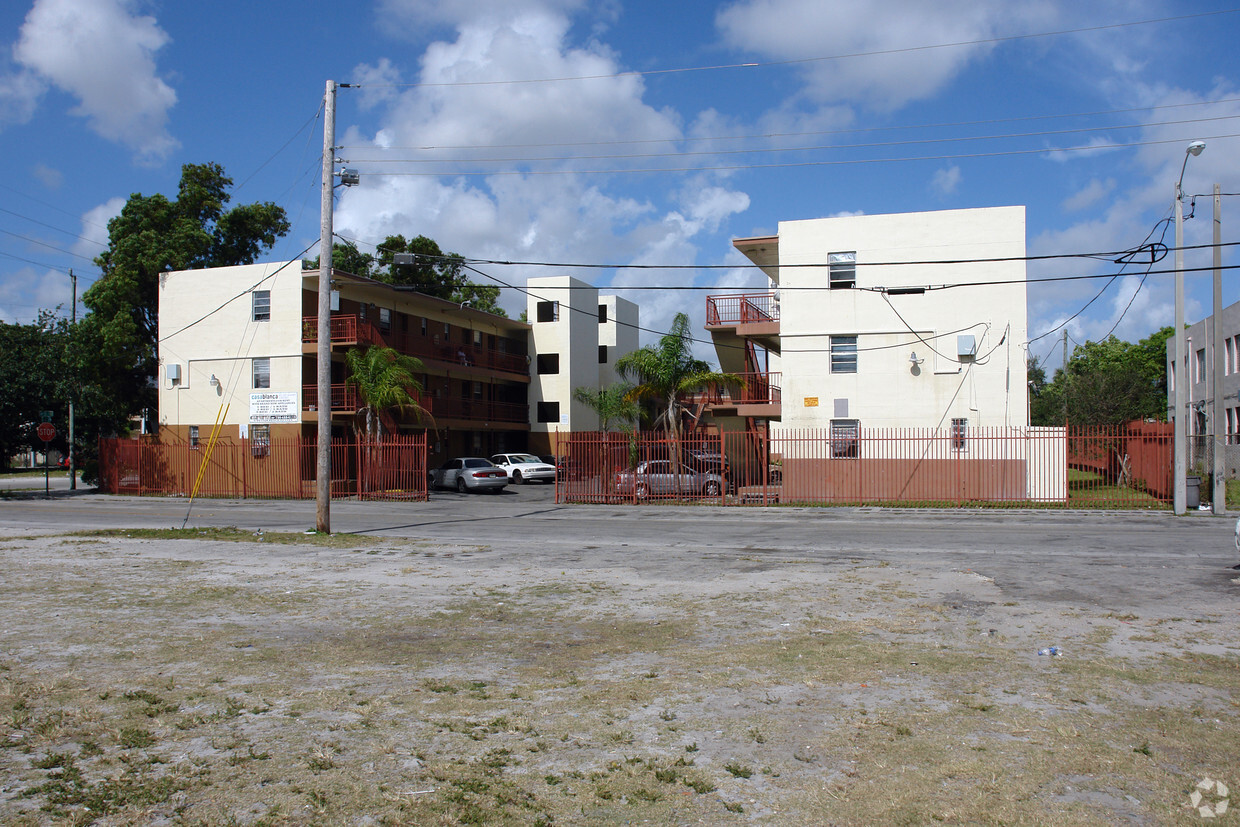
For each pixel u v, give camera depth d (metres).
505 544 15.55
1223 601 9.37
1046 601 9.41
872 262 25.00
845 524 19.42
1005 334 24.92
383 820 4.00
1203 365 36.91
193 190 38.12
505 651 7.39
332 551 14.41
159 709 5.63
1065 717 5.45
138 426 52.75
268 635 8.01
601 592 10.32
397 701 5.87
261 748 4.93
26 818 3.96
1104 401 37.22
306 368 32.47
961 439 24.23
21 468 66.62
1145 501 23.52
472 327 44.12
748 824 3.98
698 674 6.54
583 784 4.43
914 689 6.08
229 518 22.11
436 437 40.19
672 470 27.05
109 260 38.38
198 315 33.78
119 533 17.05
